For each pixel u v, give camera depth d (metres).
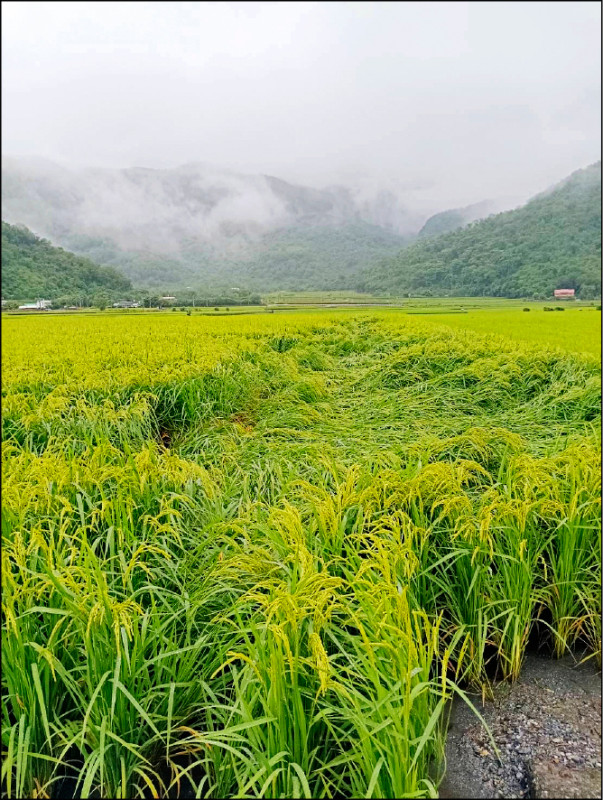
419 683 2.18
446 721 2.78
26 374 9.05
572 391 7.78
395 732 2.05
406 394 9.00
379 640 2.41
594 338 14.27
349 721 2.38
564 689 3.00
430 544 3.44
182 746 2.63
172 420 7.85
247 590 3.03
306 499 3.95
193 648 2.68
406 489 3.64
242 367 9.99
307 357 12.14
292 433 6.43
